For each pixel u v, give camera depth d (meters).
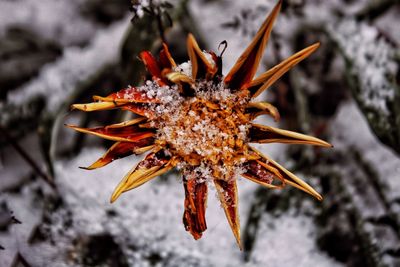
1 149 0.40
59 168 0.38
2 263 0.35
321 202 0.36
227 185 0.27
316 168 0.37
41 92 0.37
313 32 0.37
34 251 0.36
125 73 0.34
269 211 0.37
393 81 0.33
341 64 0.38
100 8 0.40
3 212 0.36
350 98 0.39
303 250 0.36
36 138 0.40
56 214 0.37
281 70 0.25
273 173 0.26
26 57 0.40
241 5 0.37
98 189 0.37
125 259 0.36
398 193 0.36
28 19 0.40
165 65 0.26
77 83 0.37
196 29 0.36
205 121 0.26
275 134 0.26
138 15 0.29
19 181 0.39
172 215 0.37
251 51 0.25
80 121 0.39
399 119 0.32
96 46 0.37
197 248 0.36
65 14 0.40
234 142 0.27
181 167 0.27
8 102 0.38
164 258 0.36
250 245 0.36
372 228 0.36
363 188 0.37
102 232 0.37
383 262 0.35
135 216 0.37
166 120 0.26
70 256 0.36
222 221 0.37
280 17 0.36
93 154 0.38
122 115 0.35
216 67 0.26
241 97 0.26
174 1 0.34
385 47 0.34
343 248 0.36
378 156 0.37
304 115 0.37
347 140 0.38
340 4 0.36
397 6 0.38
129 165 0.38
